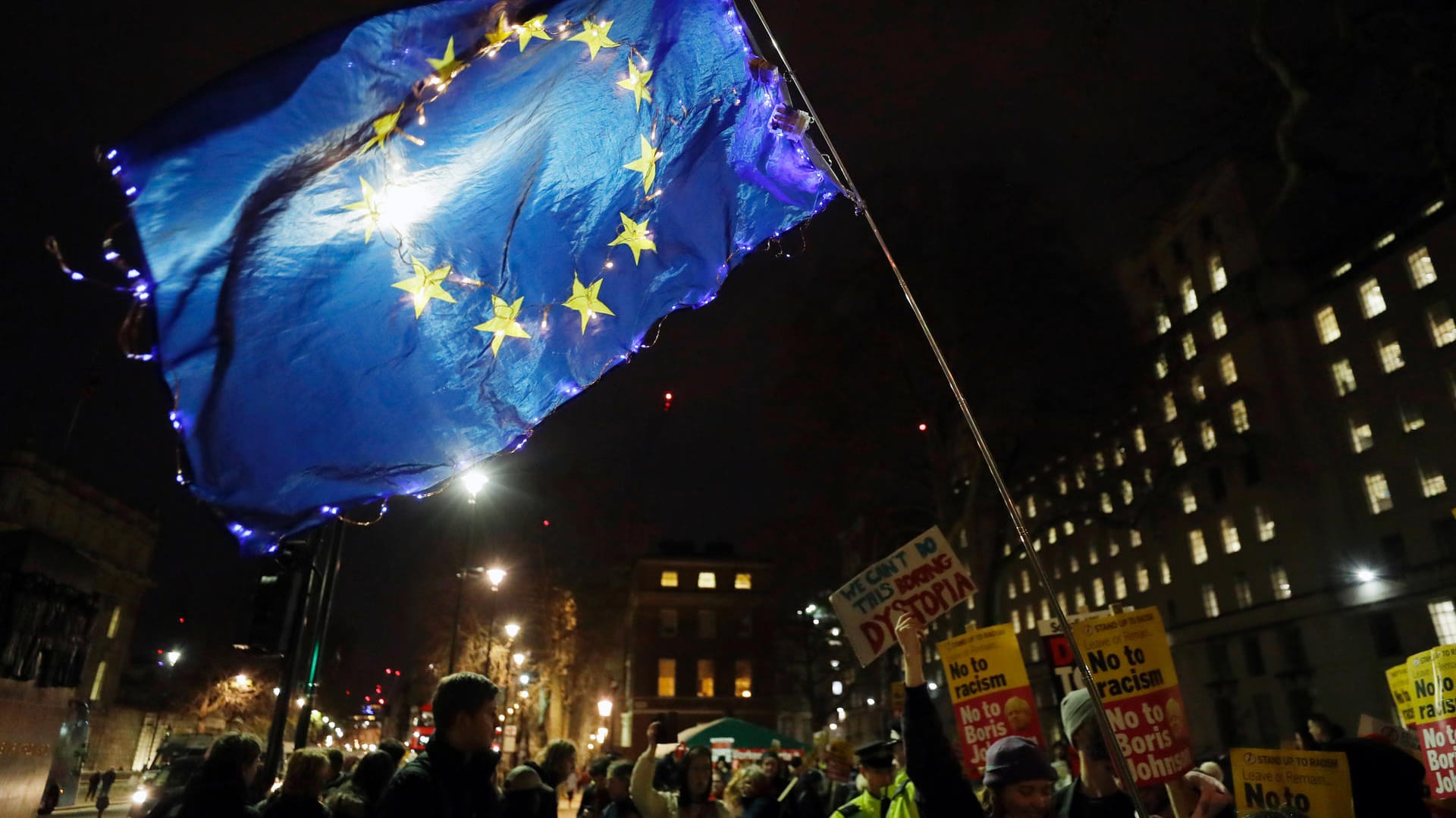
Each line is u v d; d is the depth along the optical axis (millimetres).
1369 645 39688
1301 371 43344
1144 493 28406
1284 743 8578
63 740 16344
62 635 6832
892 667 34250
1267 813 3203
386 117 3578
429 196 3623
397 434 3363
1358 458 40969
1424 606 37562
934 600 4852
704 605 66938
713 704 64688
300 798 5117
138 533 56688
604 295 3865
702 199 4133
